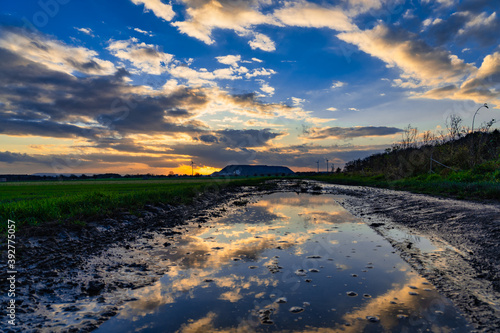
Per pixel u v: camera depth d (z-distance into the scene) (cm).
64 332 255
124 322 277
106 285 371
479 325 259
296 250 538
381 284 367
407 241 576
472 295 321
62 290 352
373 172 4006
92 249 541
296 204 1362
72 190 2320
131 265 454
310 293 341
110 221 765
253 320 277
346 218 910
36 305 312
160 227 784
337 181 3919
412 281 375
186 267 445
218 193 2012
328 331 255
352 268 430
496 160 1841
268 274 411
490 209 757
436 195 1327
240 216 985
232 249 551
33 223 648
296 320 276
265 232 709
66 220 701
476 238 524
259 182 3694
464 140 2467
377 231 695
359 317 281
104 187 2739
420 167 2720
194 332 255
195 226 802
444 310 292
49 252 502
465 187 1323
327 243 586
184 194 1490
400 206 1038
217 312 296
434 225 682
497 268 384
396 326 261
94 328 265
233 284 374
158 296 338
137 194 1195
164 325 270
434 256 466
